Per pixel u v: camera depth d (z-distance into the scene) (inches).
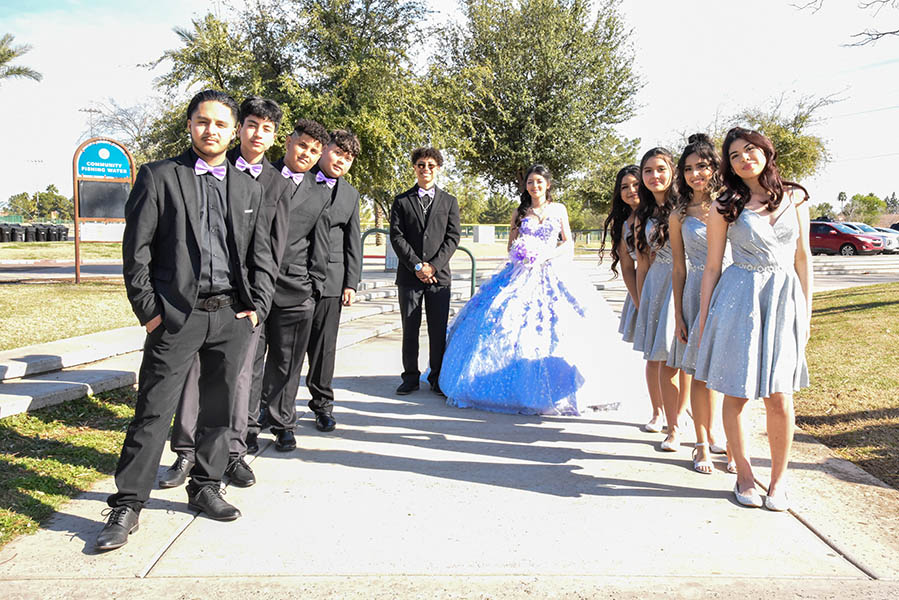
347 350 281.4
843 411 172.4
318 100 573.9
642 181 157.2
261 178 133.0
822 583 92.0
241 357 115.7
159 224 104.3
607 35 941.2
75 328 245.1
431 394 208.5
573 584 91.8
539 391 182.4
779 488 118.7
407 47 670.5
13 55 988.6
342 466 141.5
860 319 303.6
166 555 99.5
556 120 909.8
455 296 461.7
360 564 97.0
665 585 91.5
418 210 199.9
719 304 121.3
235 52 589.3
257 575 93.6
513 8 919.7
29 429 150.4
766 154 116.9
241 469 130.1
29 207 3403.1
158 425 106.9
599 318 198.2
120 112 1211.2
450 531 108.8
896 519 113.1
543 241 199.9
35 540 103.5
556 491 127.3
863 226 1053.2
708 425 138.6
